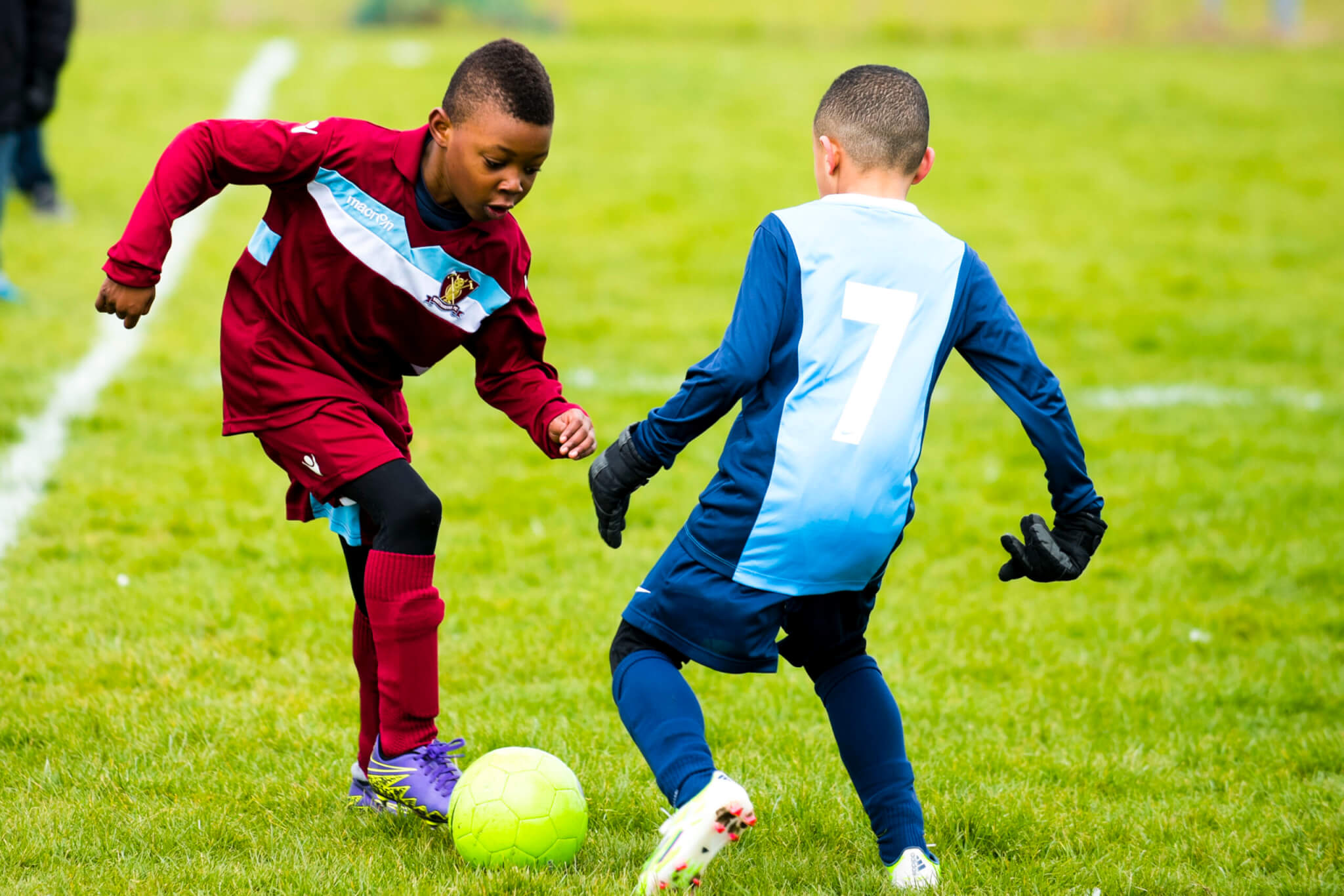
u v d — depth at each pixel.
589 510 18.64
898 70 8.84
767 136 45.38
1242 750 12.08
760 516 8.18
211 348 24.81
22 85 24.84
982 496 20.17
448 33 60.41
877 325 8.22
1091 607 15.96
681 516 18.70
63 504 17.30
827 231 8.34
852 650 9.20
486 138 8.34
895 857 8.74
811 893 8.76
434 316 9.13
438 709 9.43
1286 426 23.69
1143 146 46.66
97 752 10.76
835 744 11.77
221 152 8.65
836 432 8.14
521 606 14.98
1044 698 13.20
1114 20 67.19
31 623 13.51
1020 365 8.34
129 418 20.89
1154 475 20.94
